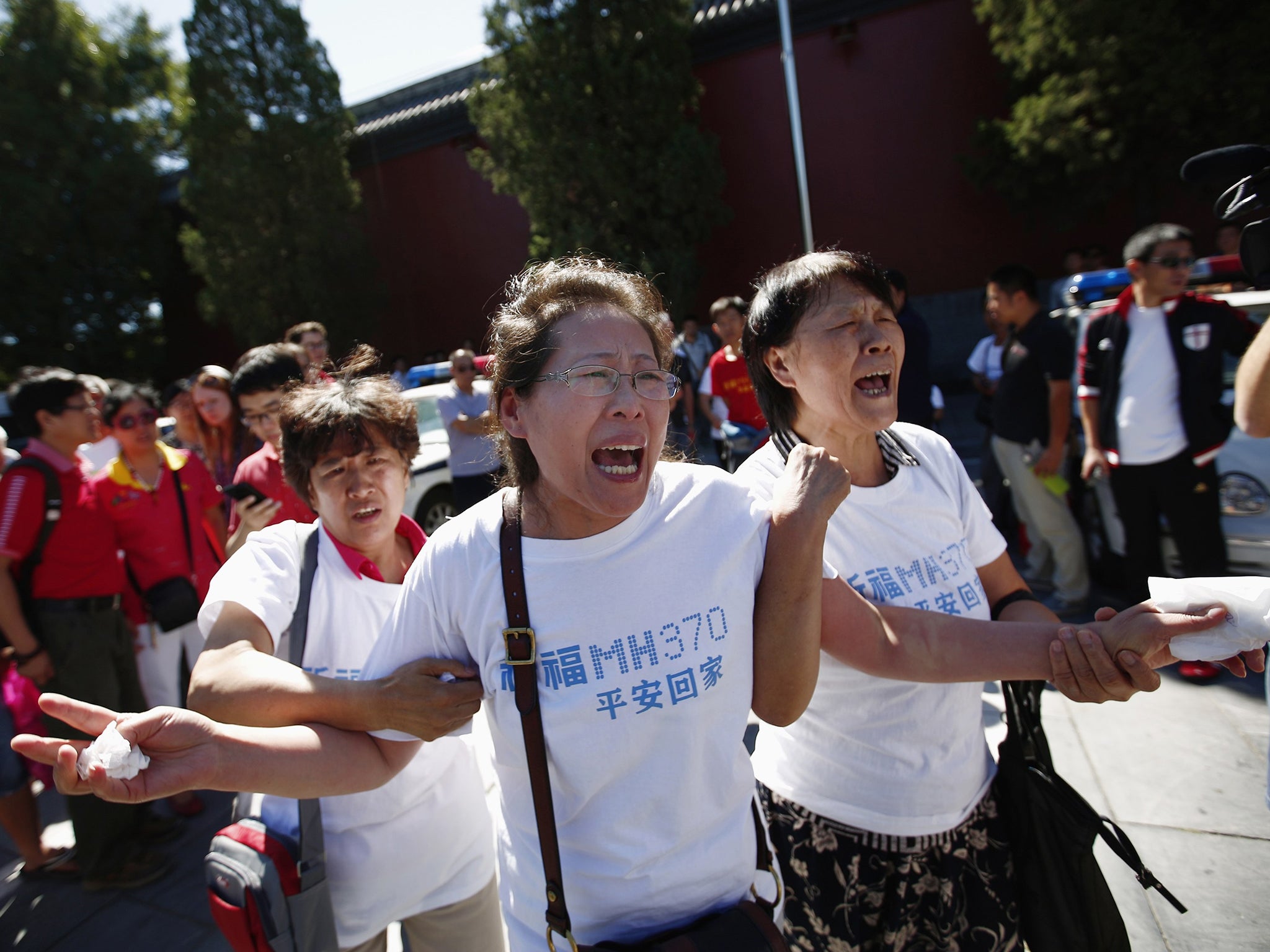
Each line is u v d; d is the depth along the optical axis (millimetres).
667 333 1302
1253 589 1178
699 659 1191
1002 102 12656
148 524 3291
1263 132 9492
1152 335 3693
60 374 3078
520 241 17000
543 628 1175
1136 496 3809
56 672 3088
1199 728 3260
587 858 1197
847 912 1604
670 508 1230
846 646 1428
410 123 17594
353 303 17500
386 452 1679
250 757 1182
